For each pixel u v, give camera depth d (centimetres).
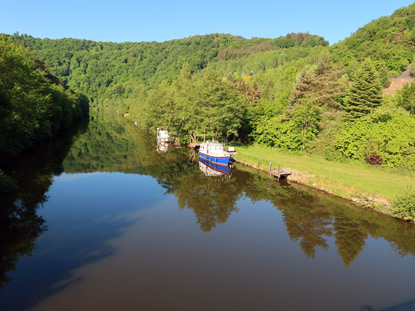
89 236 2022
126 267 1630
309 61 16488
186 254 1816
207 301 1341
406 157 3350
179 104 6988
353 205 2672
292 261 1759
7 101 3419
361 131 3844
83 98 13312
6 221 2219
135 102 15050
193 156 5431
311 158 4412
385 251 1889
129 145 6506
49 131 5703
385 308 1334
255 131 5862
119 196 2967
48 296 1339
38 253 1753
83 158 4794
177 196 3016
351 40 15488
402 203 2316
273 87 12350
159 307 1286
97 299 1328
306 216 2475
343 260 1781
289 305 1332
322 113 5100
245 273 1612
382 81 9331
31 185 3122
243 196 3027
